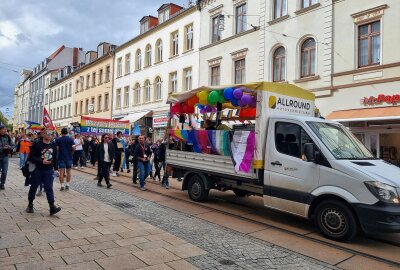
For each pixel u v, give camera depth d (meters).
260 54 18.94
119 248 5.34
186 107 10.98
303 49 17.03
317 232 6.84
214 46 22.41
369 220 5.79
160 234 6.18
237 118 10.58
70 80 48.59
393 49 13.45
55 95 54.81
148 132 29.55
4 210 7.55
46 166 7.26
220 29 21.23
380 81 13.75
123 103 33.88
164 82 27.58
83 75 44.00
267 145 7.62
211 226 6.97
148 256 5.04
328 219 6.38
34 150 7.23
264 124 7.72
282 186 7.19
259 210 8.78
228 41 21.27
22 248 5.17
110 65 36.72
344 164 6.27
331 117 14.61
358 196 5.96
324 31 15.84
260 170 7.71
